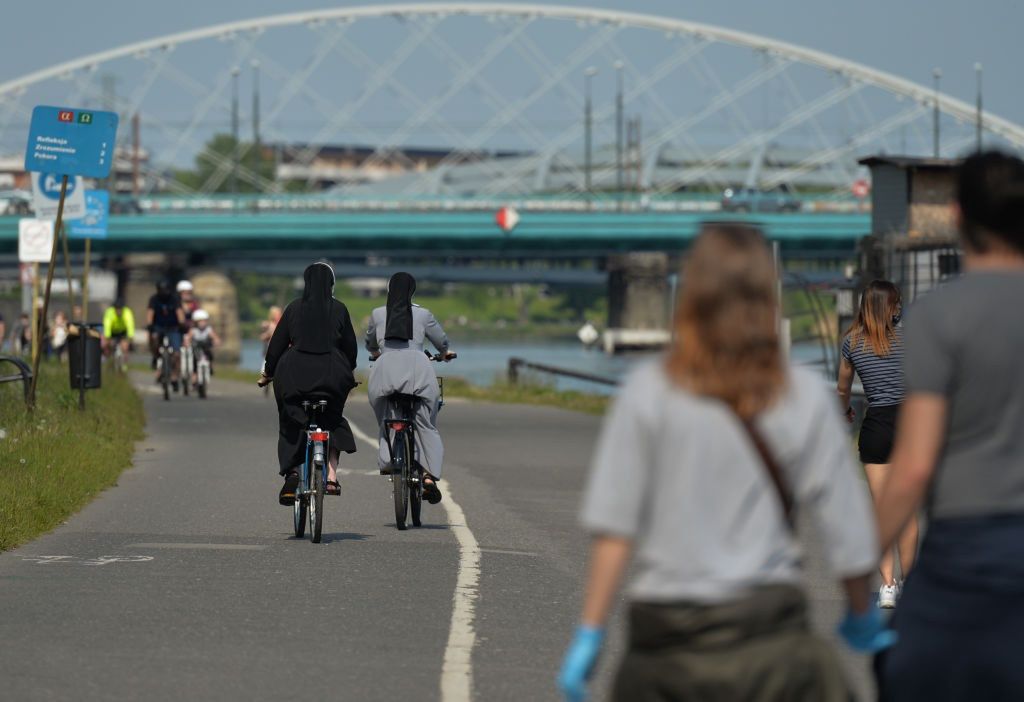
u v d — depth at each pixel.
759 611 12.53
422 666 25.28
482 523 46.03
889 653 14.62
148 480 57.28
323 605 30.92
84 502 49.06
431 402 43.84
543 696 23.20
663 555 12.67
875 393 31.95
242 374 177.25
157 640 27.09
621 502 12.73
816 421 12.76
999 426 14.19
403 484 43.72
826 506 12.84
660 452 12.70
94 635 27.47
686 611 12.58
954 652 14.16
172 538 41.28
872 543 13.03
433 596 32.28
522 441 82.75
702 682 12.48
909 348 14.39
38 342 67.12
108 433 70.44
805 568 37.94
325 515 47.69
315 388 40.44
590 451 76.06
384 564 36.78
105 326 117.94
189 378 119.69
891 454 31.95
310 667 25.08
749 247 12.90
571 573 36.00
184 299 121.06
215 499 51.22
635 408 12.76
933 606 14.35
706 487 12.61
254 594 32.12
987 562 14.05
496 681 24.23
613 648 27.22
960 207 14.94
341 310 41.00
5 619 28.95
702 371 12.66
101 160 65.50
